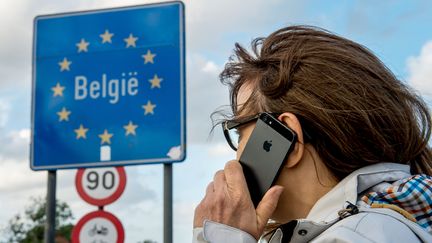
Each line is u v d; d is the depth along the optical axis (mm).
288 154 1431
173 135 5449
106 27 5723
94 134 5637
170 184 5391
